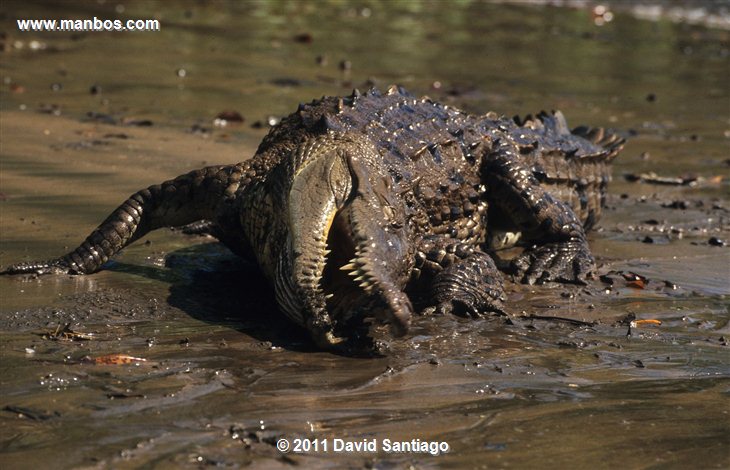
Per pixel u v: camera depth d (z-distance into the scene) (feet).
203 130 120.78
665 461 45.70
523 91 166.50
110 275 69.77
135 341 56.85
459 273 68.80
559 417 49.96
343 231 59.62
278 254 62.13
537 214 81.05
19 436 43.93
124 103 133.59
